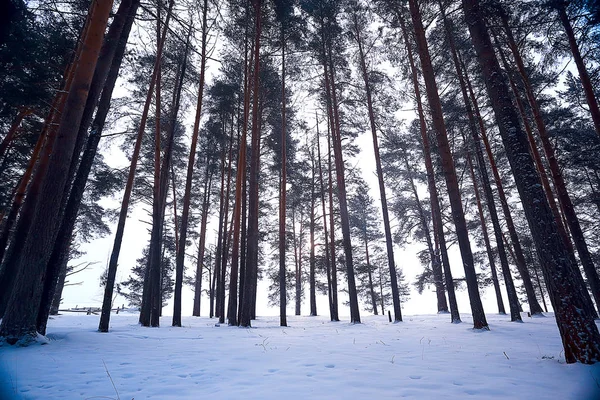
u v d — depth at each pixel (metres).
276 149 19.94
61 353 5.71
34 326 6.41
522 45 11.68
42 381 4.02
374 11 15.13
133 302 33.94
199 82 16.44
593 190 19.50
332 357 5.59
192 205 26.78
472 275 10.39
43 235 6.66
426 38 13.19
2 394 3.46
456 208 10.96
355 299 15.05
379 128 18.67
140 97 16.20
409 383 3.85
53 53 9.23
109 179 15.64
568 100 15.45
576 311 4.75
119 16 9.13
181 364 5.08
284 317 14.51
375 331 10.45
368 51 18.00
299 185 25.23
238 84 18.00
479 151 15.09
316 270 33.16
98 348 6.46
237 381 4.04
